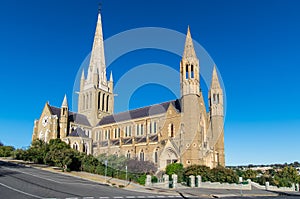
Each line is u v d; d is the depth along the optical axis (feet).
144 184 169.07
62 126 353.10
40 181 133.18
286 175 365.40
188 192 146.10
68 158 205.05
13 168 184.03
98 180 167.94
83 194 104.83
